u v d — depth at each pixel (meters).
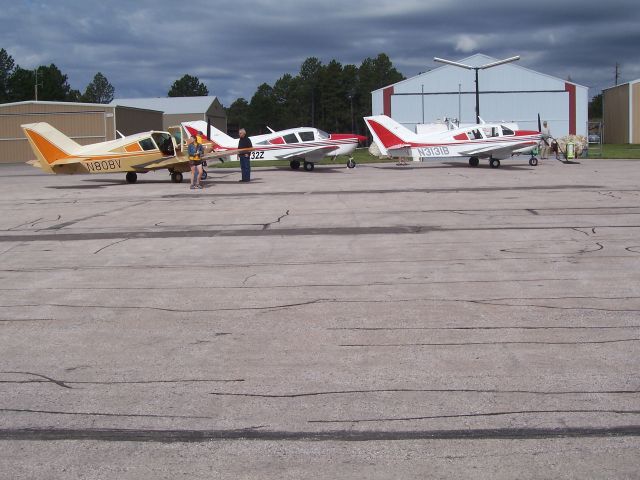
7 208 15.51
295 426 3.95
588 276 7.51
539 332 5.58
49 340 5.67
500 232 10.62
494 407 4.14
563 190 16.92
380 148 28.30
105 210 14.70
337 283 7.47
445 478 3.34
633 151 42.47
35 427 4.01
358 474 3.39
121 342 5.58
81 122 48.38
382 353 5.16
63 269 8.57
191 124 25.81
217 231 11.42
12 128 48.84
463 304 6.49
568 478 3.32
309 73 130.25
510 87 55.31
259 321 6.08
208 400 4.35
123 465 3.54
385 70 131.75
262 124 127.31
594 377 4.58
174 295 7.09
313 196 16.81
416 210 13.55
